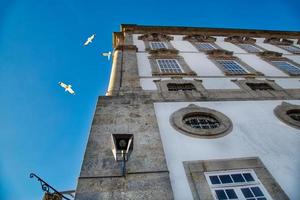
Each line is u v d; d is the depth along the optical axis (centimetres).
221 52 1367
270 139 627
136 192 428
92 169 471
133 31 1748
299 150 587
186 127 648
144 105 734
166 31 1803
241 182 484
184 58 1266
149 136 583
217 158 548
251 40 1817
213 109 754
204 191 457
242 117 727
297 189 475
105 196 416
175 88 930
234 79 1020
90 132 582
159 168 485
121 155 466
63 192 735
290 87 986
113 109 694
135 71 1020
